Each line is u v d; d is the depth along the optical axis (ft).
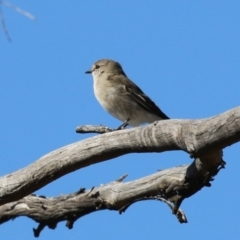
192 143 33.58
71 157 39.81
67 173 41.01
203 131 32.65
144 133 36.60
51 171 40.57
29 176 41.06
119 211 43.19
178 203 39.70
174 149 36.09
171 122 35.22
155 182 40.19
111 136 38.42
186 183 38.34
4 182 41.93
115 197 42.50
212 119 32.37
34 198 45.09
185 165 39.75
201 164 35.68
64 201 44.19
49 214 44.60
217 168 36.11
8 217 46.06
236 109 31.35
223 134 31.94
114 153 38.86
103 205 43.47
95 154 39.17
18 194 42.01
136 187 41.24
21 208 45.29
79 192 44.14
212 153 34.24
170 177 39.27
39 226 45.57
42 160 40.75
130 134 37.45
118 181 43.14
